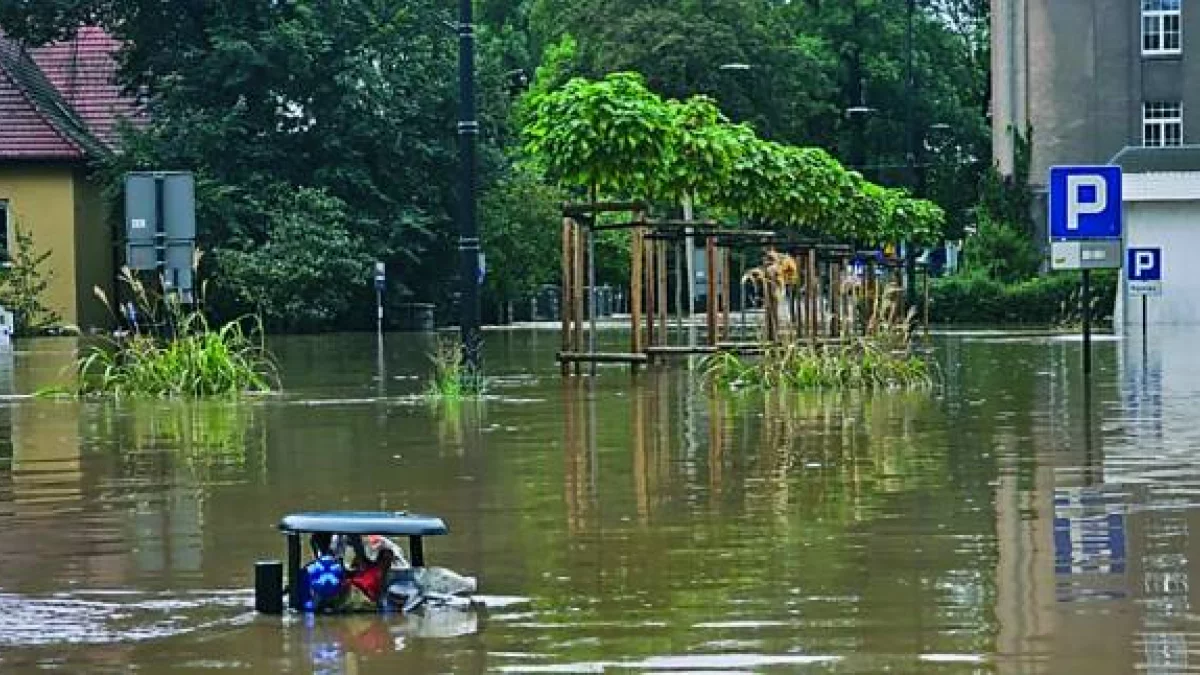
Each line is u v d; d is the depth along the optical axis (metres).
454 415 24.83
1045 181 90.12
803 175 44.56
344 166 75.06
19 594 11.17
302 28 74.12
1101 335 58.19
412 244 76.81
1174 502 14.52
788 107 105.19
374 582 10.61
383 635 9.77
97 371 37.94
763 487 15.84
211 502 15.53
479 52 79.88
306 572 10.53
